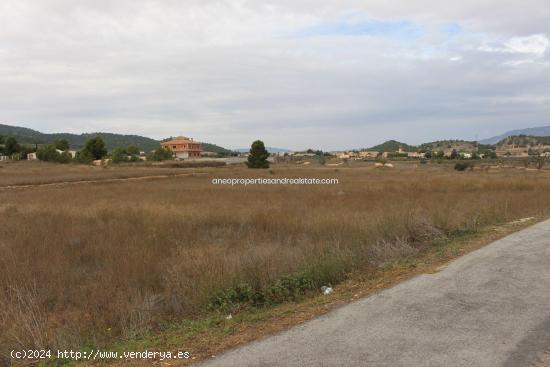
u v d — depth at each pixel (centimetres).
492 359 375
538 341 409
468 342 410
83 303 649
